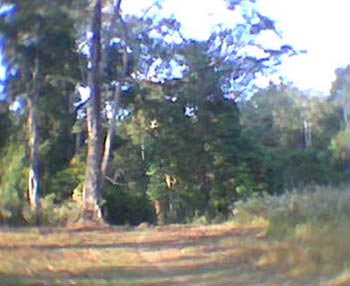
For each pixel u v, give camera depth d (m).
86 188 34.09
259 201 30.39
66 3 17.77
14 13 15.73
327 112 58.00
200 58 47.44
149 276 14.73
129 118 50.16
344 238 15.48
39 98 38.81
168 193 52.66
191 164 52.31
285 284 13.02
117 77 42.94
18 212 35.38
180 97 49.59
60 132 45.59
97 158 34.22
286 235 19.36
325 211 20.28
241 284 13.38
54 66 30.50
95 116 34.28
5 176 36.56
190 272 15.43
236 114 52.16
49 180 46.81
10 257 16.36
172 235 25.48
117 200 51.50
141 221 52.09
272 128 59.97
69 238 23.67
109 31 37.84
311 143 57.38
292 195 27.94
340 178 51.44
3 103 29.86
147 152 52.03
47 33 17.42
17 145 36.44
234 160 52.34
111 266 16.36
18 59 18.77
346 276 12.86
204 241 22.47
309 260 14.56
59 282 13.11
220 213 50.38
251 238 20.62
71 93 41.41
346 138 52.25
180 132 51.25
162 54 45.38
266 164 52.97
